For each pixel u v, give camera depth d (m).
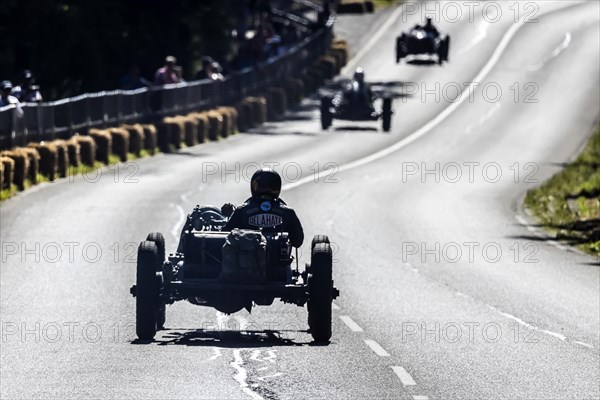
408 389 43.53
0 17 175.75
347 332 56.41
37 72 176.50
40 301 63.34
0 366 46.62
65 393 41.53
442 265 85.19
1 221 96.06
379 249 91.81
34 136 124.69
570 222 116.50
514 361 50.62
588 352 53.72
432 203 127.31
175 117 168.00
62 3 183.12
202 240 51.53
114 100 150.00
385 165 163.12
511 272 83.69
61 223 95.81
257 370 45.91
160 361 47.41
